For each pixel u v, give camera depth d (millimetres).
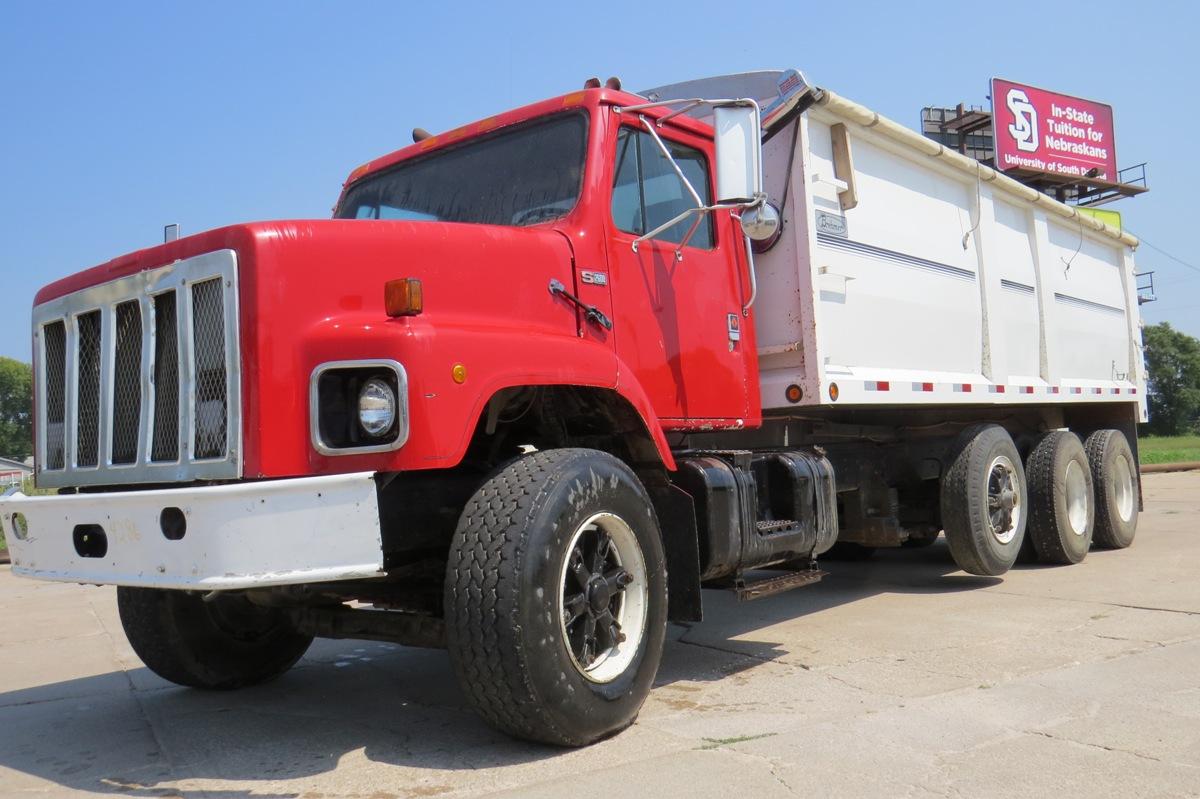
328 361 3266
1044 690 4023
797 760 3266
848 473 6473
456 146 4883
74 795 3291
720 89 6172
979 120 32344
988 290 7410
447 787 3180
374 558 3086
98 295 3734
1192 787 2947
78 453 3842
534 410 4172
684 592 4164
